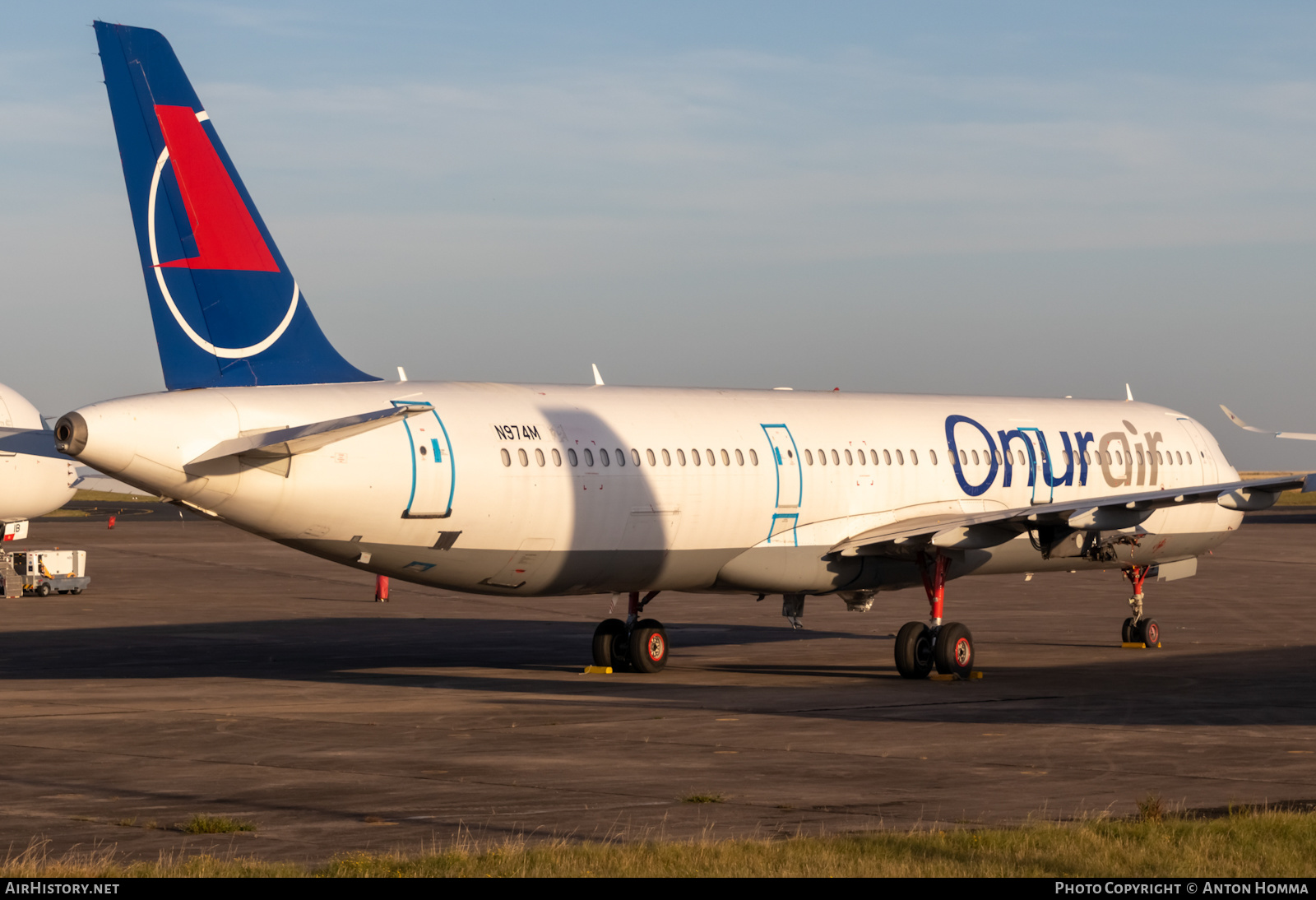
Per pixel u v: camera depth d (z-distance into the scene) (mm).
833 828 34375
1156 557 88500
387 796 38625
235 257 60812
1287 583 137750
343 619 107188
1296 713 57312
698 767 43625
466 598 125875
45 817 35656
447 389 64500
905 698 62469
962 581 141125
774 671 75438
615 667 75312
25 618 104500
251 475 56406
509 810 36750
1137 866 28953
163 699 61375
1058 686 67688
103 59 58844
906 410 82062
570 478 65250
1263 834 31828
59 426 52844
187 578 141625
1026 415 87250
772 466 73188
